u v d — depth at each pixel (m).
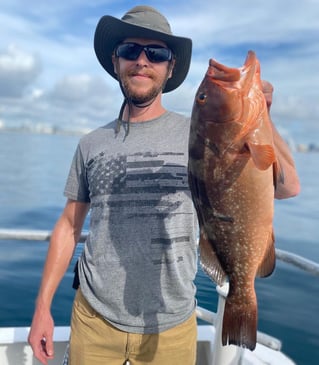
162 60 1.98
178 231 1.87
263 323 4.49
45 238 2.41
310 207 17.19
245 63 1.54
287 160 1.65
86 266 1.98
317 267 1.93
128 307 1.88
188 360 1.94
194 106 1.60
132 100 1.97
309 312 4.77
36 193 15.58
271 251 1.59
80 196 2.16
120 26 2.01
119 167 1.93
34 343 2.06
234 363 2.15
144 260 1.86
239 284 1.62
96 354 1.95
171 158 1.92
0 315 4.45
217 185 1.56
